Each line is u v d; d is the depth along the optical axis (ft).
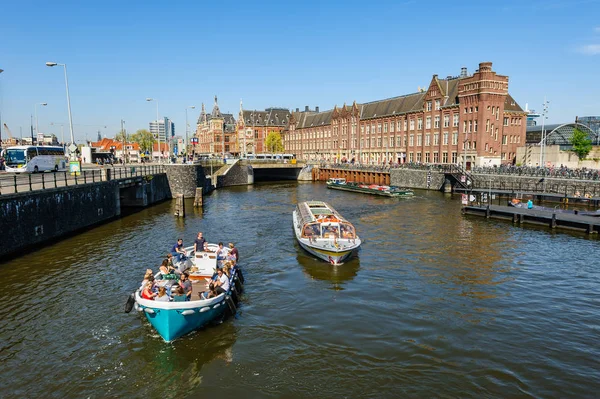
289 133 481.87
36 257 80.84
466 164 234.17
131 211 146.30
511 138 238.89
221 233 108.88
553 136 265.75
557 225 115.75
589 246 96.58
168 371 43.37
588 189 158.40
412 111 282.56
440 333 52.75
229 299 55.26
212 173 261.03
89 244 92.58
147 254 85.30
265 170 359.25
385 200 184.96
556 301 63.82
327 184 263.70
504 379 42.55
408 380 42.29
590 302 63.52
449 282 71.92
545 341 50.88
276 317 57.06
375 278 73.87
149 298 49.67
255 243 98.48
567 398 39.50
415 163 252.42
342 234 88.63
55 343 48.34
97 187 119.14
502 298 64.90
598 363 45.85
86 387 40.45
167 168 187.42
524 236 106.93
